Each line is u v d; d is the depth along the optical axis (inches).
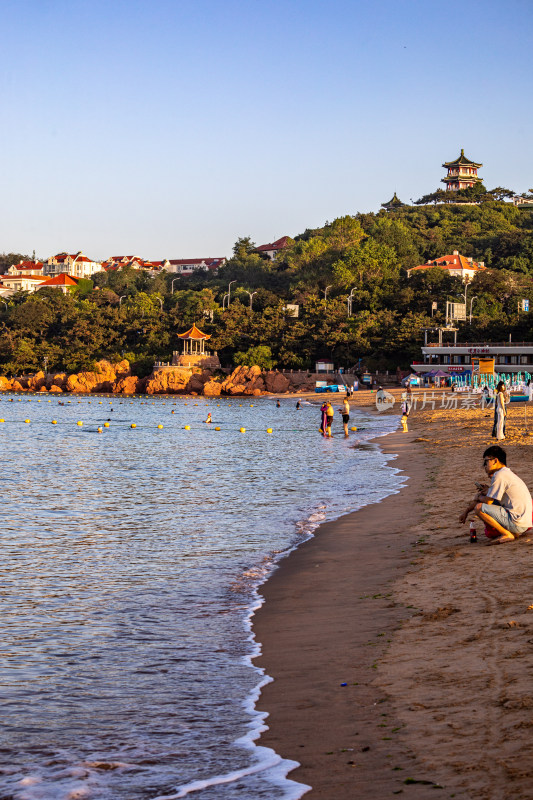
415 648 354.9
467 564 511.5
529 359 4968.0
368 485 1026.1
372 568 549.0
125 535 719.1
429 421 2316.7
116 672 361.7
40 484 1106.7
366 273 7170.3
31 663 376.8
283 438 1985.7
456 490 900.6
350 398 4394.7
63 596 505.4
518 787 216.1
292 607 464.8
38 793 244.8
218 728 292.7
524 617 375.9
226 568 583.5
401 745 254.1
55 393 6038.4
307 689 321.1
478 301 6102.4
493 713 268.7
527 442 1344.7
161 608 476.4
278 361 6058.1
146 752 273.4
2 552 644.7
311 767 247.1
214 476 1183.6
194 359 6190.9
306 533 716.0
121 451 1664.6
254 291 7706.7
